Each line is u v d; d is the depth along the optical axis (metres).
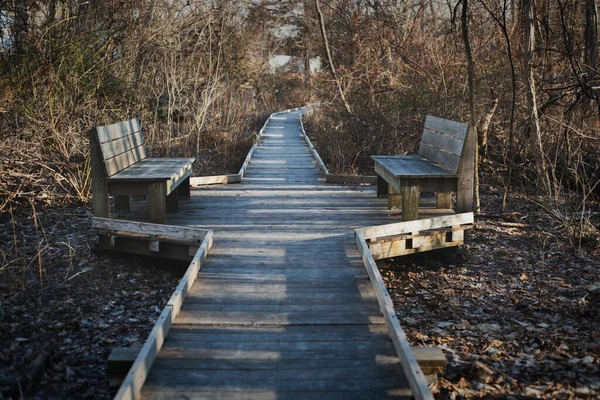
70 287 5.22
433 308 5.13
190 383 3.31
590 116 8.29
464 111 10.35
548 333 4.51
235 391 3.24
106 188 5.92
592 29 8.68
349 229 6.36
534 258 6.34
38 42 9.27
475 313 4.99
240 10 21.98
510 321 4.79
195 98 13.34
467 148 6.04
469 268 6.12
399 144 11.14
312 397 3.19
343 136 12.34
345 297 4.52
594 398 3.56
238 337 3.87
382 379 3.37
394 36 14.24
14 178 7.60
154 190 5.94
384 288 4.34
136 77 12.19
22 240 6.27
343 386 3.29
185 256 5.63
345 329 4.00
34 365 3.74
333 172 10.77
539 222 7.60
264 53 31.20
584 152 8.28
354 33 16.25
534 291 5.43
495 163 9.88
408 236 5.87
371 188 8.88
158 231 5.71
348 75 14.20
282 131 19.42
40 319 4.52
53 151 8.67
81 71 9.91
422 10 14.48
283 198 8.11
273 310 4.28
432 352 3.70
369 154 11.96
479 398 3.61
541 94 9.16
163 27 13.62
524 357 4.14
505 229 7.35
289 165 11.52
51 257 5.84
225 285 4.75
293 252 5.57
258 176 10.12
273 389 3.26
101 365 3.95
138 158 7.35
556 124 8.83
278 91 35.16
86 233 6.65
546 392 3.66
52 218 7.14
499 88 10.26
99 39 10.99
